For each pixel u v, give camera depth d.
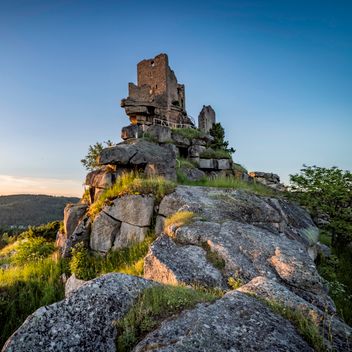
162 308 3.39
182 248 7.11
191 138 24.88
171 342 2.66
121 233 10.93
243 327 3.00
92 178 15.28
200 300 3.63
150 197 11.49
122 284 3.66
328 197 16.19
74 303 3.26
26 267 11.66
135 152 15.40
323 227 17.41
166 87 36.88
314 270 6.11
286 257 6.58
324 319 3.55
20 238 19.91
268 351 2.65
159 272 6.15
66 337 2.87
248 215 10.84
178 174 18.27
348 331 3.39
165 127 23.53
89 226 11.82
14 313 8.60
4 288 9.66
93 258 10.65
